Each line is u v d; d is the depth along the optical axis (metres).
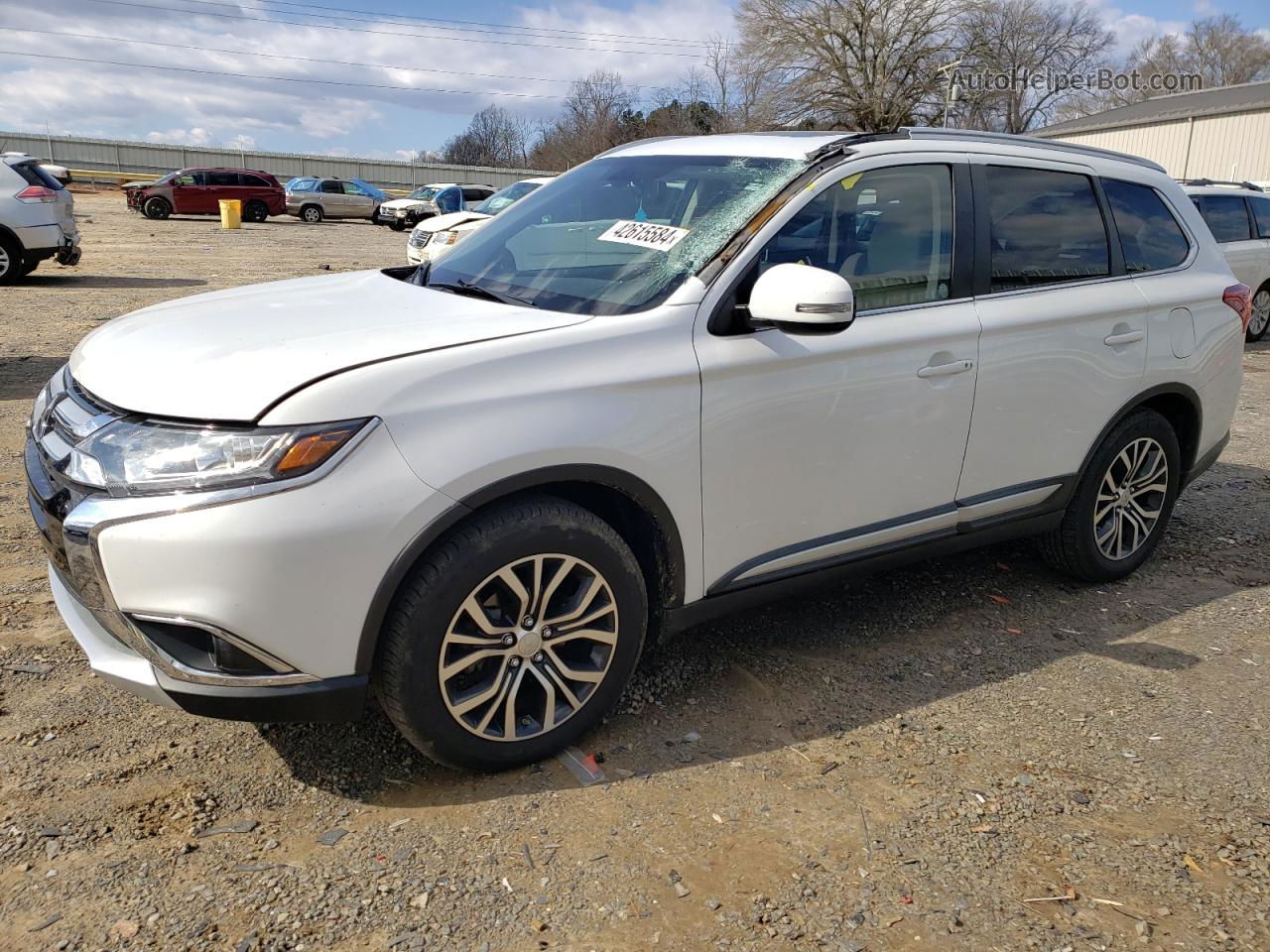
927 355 3.37
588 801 2.72
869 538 3.42
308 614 2.38
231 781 2.74
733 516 3.05
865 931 2.29
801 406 3.10
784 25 45.78
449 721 2.65
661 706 3.24
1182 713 3.31
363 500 2.38
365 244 24.47
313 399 2.37
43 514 2.60
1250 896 2.45
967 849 2.59
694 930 2.27
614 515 3.06
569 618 2.79
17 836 2.47
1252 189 11.90
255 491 2.31
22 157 13.34
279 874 2.38
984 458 3.66
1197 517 5.40
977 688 3.44
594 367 2.72
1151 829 2.69
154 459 2.36
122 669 2.50
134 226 27.16
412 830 2.57
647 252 3.16
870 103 45.53
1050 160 3.93
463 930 2.23
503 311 2.95
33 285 13.44
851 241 3.29
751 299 2.86
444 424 2.49
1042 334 3.71
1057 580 4.44
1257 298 11.77
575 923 2.27
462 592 2.57
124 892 2.30
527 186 14.70
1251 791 2.87
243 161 51.97
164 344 2.74
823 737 3.10
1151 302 4.11
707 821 2.65
